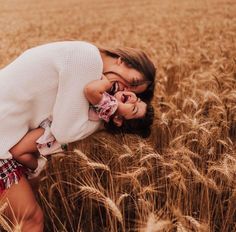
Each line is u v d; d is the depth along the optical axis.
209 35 10.09
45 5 27.84
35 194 3.06
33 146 2.46
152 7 23.00
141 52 2.59
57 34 13.09
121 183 3.05
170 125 3.91
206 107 4.55
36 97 2.38
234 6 19.77
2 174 2.41
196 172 2.72
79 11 23.44
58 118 2.38
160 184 3.20
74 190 3.44
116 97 2.49
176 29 12.79
